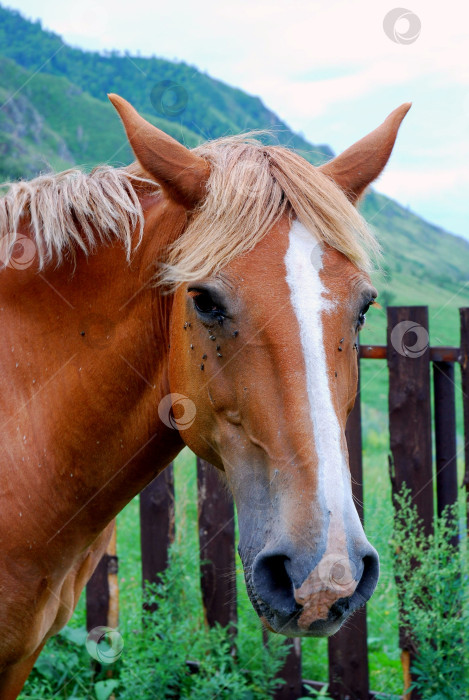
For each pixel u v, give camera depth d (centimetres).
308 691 327
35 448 196
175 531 372
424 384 315
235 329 155
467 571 297
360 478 317
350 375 165
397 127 193
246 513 158
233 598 337
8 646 203
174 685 318
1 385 200
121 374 192
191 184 173
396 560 311
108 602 347
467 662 292
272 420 149
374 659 354
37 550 198
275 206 161
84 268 194
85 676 332
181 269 163
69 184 198
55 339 196
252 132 204
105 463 198
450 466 318
